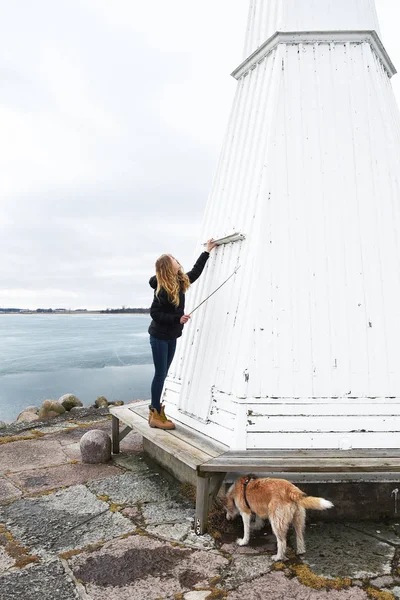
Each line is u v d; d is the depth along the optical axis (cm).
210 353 516
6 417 1495
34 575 362
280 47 532
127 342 4478
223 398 478
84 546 404
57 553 394
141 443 696
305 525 427
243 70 605
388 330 466
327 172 496
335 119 509
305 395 453
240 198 538
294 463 399
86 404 1669
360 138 505
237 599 329
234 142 586
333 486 434
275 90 518
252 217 504
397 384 456
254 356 459
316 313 467
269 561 374
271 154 501
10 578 359
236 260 516
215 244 554
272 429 443
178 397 554
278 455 422
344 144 503
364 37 528
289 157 500
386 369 459
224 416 469
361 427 443
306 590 338
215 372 500
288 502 373
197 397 517
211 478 421
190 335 567
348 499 434
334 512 435
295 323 465
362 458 411
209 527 428
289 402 450
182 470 539
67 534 426
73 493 518
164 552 391
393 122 542
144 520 450
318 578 350
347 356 460
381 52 562
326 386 454
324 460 406
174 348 508
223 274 534
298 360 459
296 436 441
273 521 372
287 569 362
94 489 527
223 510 455
